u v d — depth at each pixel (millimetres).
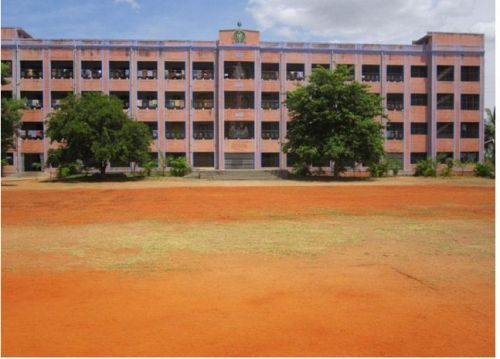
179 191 29000
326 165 50719
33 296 7219
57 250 10781
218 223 15297
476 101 52688
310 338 5602
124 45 49000
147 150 43375
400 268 9062
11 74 48156
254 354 5160
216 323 6070
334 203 21781
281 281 8094
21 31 49625
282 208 19719
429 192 28344
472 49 52031
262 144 50500
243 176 43750
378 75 52031
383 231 13602
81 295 7277
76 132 38312
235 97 50625
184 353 5176
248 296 7219
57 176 43312
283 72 50469
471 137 52844
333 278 8305
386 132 51969
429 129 52250
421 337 5656
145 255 10234
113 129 40406
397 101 52344
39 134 49281
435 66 51656
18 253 10445
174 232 13445
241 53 49500
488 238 12445
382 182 38531
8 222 15547
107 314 6395
